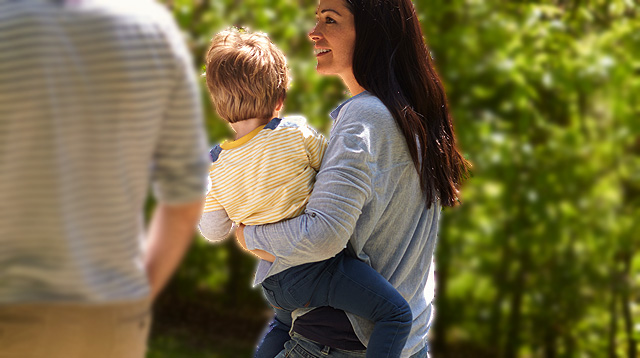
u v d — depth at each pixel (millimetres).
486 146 5836
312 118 6316
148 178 1420
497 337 6812
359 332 2084
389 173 2080
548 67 5828
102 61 1276
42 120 1236
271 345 2285
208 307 8336
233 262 8141
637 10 6012
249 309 8250
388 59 2176
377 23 2174
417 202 2174
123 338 1409
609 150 5930
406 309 2055
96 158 1298
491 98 6117
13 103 1224
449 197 2295
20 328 1309
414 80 2219
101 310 1361
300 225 2006
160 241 1528
